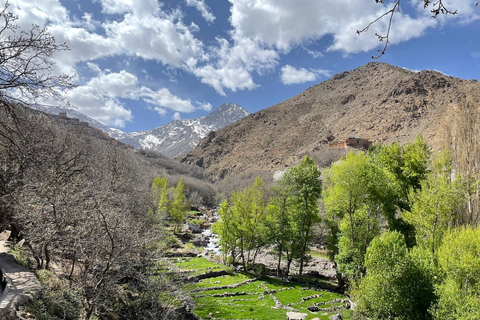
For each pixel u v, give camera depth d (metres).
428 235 21.77
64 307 11.01
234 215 43.81
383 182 28.09
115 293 16.02
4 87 11.60
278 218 41.03
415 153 25.91
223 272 37.34
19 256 14.58
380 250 19.27
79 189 16.62
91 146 37.97
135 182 33.81
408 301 17.84
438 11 3.32
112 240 11.93
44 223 13.16
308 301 29.44
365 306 19.92
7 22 11.17
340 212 35.09
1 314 8.31
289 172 41.22
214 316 23.19
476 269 15.33
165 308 17.52
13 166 15.72
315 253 55.69
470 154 28.00
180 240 56.22
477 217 23.14
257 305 26.75
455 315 14.98
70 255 16.45
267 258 52.12
